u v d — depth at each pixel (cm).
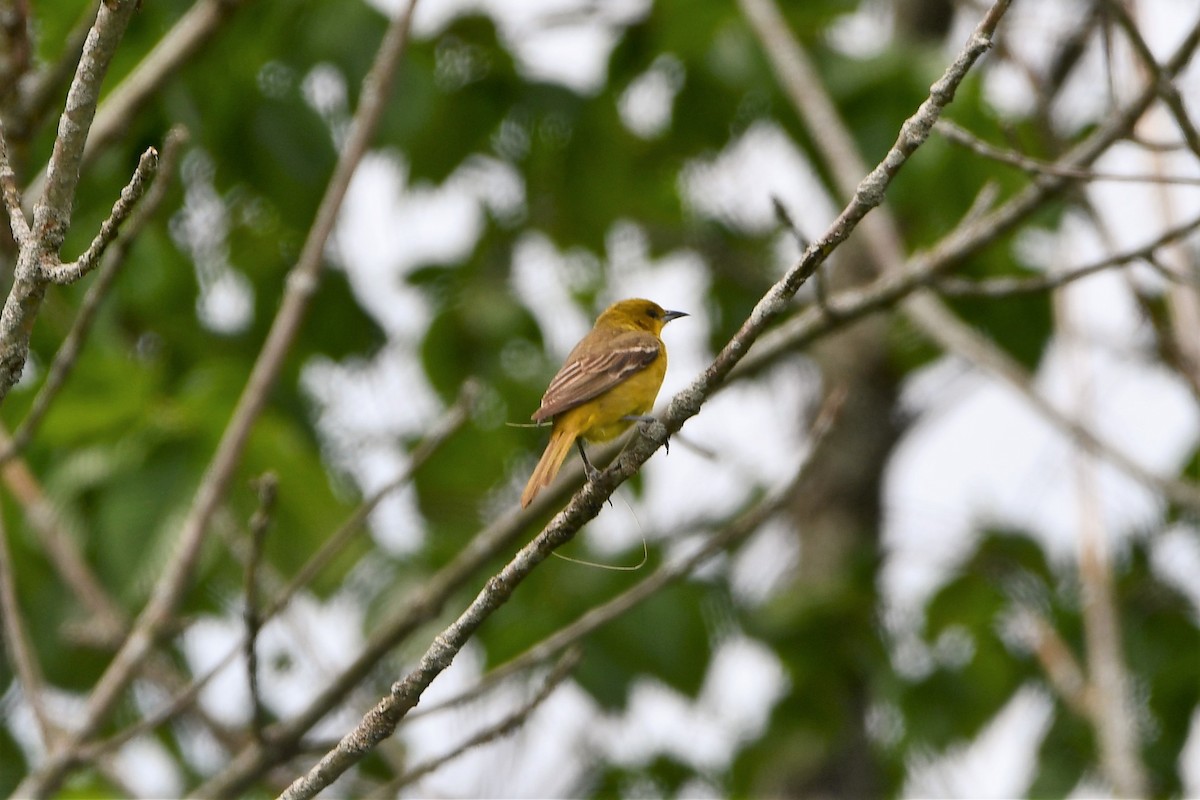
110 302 1380
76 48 972
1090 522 1279
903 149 652
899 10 1808
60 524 1139
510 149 1681
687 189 1908
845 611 1600
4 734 1330
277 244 1673
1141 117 985
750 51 1490
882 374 1752
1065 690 1458
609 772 1584
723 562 1606
